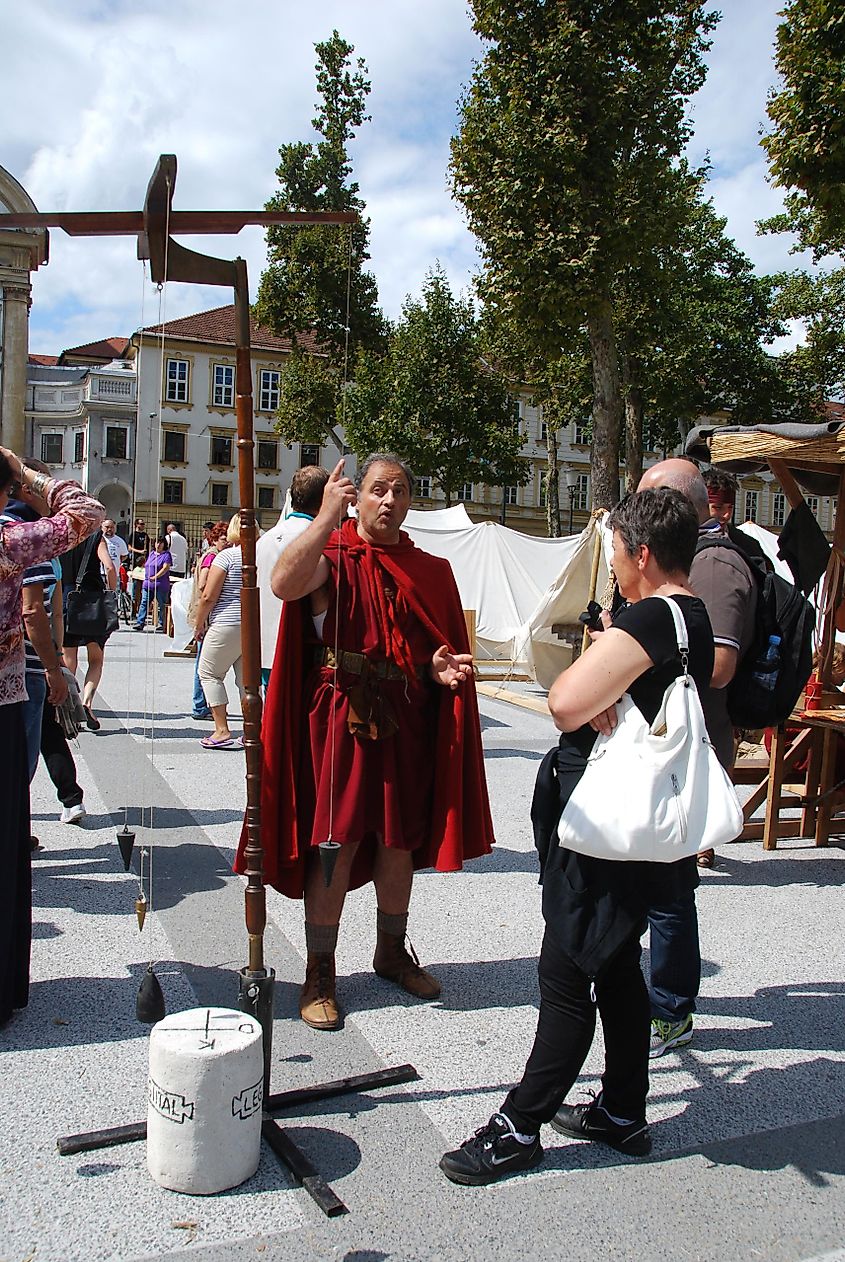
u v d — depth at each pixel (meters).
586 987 2.38
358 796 3.13
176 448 49.09
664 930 3.11
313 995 3.23
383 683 3.18
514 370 28.56
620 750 2.28
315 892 3.21
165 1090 2.29
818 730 5.63
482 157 14.78
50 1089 2.74
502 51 14.82
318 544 2.90
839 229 10.44
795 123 9.51
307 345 34.94
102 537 8.09
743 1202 2.37
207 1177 2.29
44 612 4.16
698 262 32.59
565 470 58.19
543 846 2.44
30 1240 2.12
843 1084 2.97
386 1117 2.66
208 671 7.62
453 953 3.86
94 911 4.09
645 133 15.07
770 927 4.28
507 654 16.08
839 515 5.77
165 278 2.43
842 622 5.96
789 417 33.88
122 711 9.39
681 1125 2.71
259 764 2.58
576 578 11.77
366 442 33.56
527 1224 2.25
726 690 3.39
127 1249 2.10
